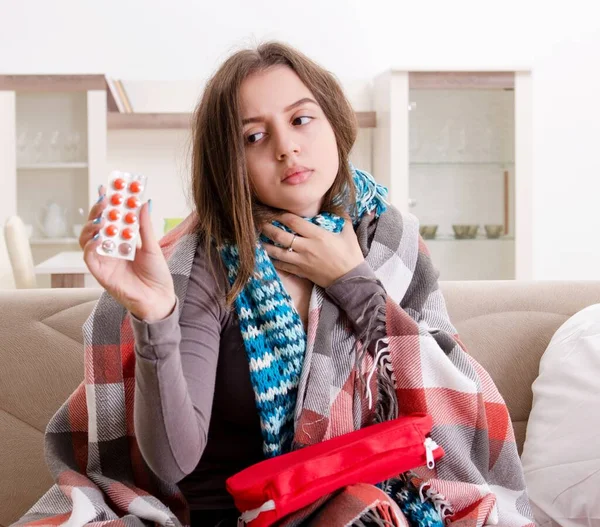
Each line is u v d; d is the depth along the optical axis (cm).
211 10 453
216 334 119
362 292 124
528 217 436
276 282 123
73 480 117
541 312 165
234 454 126
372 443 108
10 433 154
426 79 425
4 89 416
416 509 119
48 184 422
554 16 472
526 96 430
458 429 127
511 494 131
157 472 101
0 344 156
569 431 143
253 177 122
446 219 434
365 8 463
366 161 463
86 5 448
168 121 431
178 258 121
